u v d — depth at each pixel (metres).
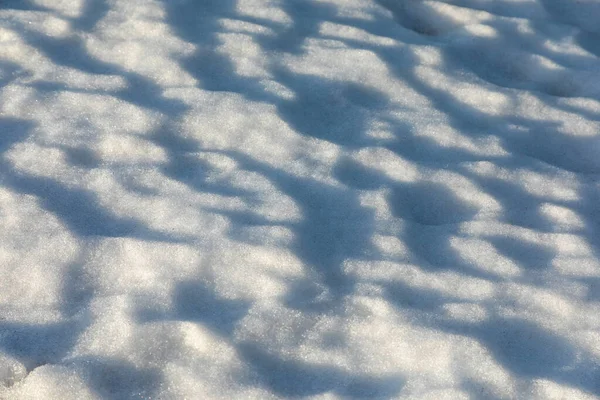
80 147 2.46
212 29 3.16
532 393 1.78
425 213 2.37
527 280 2.11
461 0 3.57
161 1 3.28
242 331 1.88
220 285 2.01
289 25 3.25
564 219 2.35
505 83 3.09
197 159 2.48
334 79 2.95
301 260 2.11
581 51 3.23
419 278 2.09
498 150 2.66
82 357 1.77
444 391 1.76
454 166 2.55
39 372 1.71
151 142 2.52
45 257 2.04
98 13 3.18
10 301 1.93
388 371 1.81
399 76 3.02
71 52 2.95
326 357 1.84
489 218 2.35
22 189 2.26
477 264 2.16
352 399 1.73
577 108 2.89
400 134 2.69
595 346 1.92
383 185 2.44
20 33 2.99
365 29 3.29
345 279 2.07
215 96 2.76
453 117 2.82
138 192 2.30
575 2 3.57
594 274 2.14
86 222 2.17
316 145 2.59
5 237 2.08
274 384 1.77
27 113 2.59
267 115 2.68
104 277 2.00
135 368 1.77
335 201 2.35
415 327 1.92
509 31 3.35
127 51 2.97
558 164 2.64
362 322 1.93
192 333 1.84
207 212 2.24
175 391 1.72
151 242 2.10
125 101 2.69
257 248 2.12
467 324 1.95
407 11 3.51
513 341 1.93
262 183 2.39
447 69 3.09
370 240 2.21
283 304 1.97
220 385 1.75
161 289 1.97
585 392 1.79
